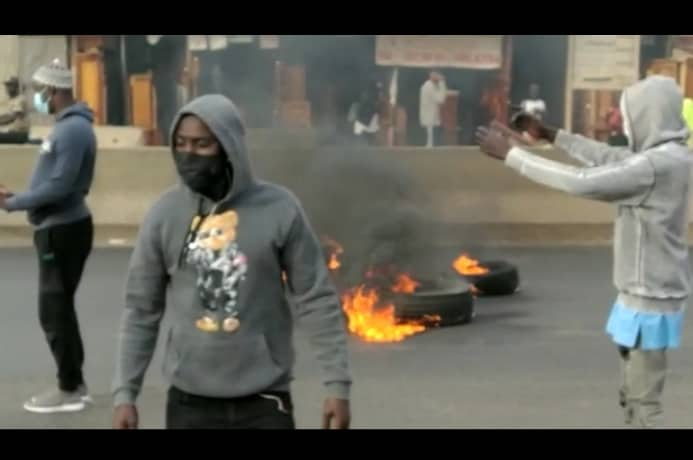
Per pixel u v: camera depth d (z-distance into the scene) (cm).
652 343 570
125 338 442
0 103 2217
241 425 432
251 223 426
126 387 439
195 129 418
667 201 562
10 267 1481
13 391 855
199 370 429
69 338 794
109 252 1628
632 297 575
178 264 431
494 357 997
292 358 445
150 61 2308
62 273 787
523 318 1195
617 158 627
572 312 1232
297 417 785
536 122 655
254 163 1675
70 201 782
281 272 436
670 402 838
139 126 2314
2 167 1814
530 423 774
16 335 1063
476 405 824
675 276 568
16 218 1814
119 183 1848
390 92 2355
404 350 1022
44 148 768
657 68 2359
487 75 2370
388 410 805
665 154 562
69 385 799
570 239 1814
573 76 2373
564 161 1869
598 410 812
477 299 1316
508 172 1861
